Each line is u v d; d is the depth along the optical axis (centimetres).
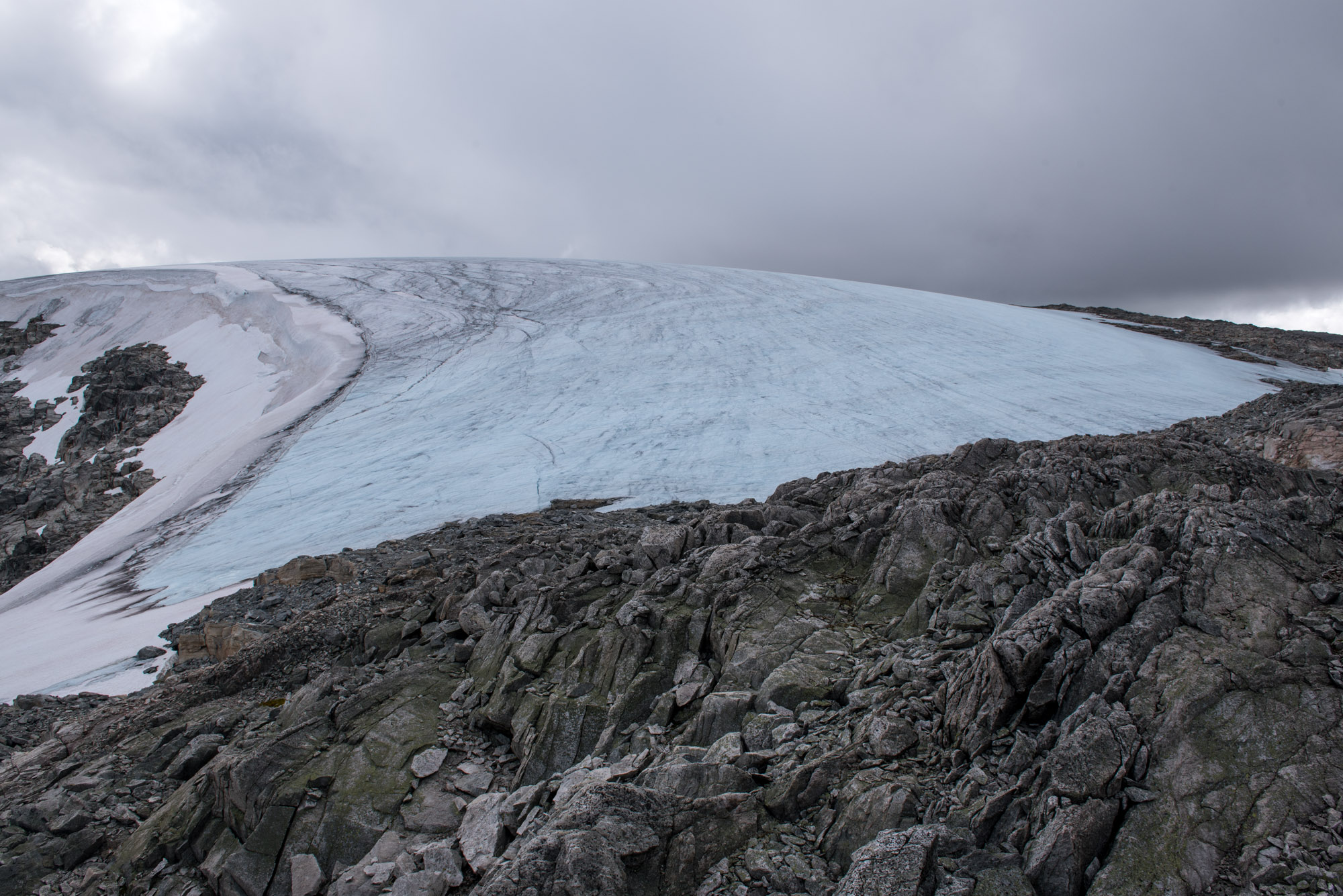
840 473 1584
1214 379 4428
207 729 1019
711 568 1037
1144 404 3894
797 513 1241
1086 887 470
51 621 2364
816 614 912
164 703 1156
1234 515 718
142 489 3956
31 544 3478
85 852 825
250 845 754
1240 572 646
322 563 1830
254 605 1688
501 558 1402
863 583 975
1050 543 821
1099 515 896
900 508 1038
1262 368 4853
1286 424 1923
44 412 5459
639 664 883
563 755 802
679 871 559
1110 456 1284
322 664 1174
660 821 581
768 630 879
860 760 625
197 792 841
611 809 580
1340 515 771
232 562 2570
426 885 658
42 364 6738
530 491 3023
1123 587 646
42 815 879
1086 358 4812
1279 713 522
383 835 740
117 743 1059
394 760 837
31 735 1327
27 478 4584
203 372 5684
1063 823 488
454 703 941
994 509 1034
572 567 1197
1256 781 487
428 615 1233
